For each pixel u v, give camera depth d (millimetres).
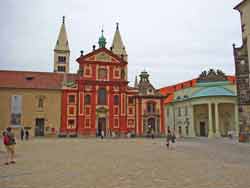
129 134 61531
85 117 62312
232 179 12797
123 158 21000
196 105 71312
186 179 12789
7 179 12797
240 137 40344
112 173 14352
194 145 36000
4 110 58844
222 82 70750
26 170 15273
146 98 66500
